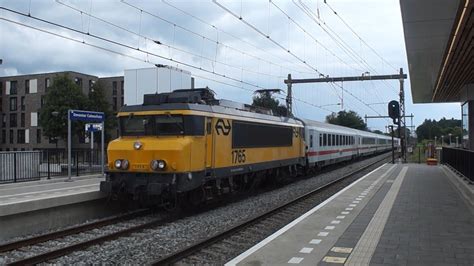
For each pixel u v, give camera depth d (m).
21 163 22.11
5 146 69.94
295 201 15.91
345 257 7.33
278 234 9.07
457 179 18.39
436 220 10.51
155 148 13.07
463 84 29.31
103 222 12.31
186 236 10.95
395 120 28.81
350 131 43.38
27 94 68.00
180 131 13.48
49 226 12.14
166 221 12.91
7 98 69.94
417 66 22.17
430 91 33.66
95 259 8.76
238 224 11.59
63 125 51.31
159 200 13.52
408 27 14.96
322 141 30.52
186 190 12.96
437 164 33.09
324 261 7.09
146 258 8.91
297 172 25.34
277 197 18.06
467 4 12.53
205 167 13.92
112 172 13.77
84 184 20.50
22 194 16.72
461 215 11.18
